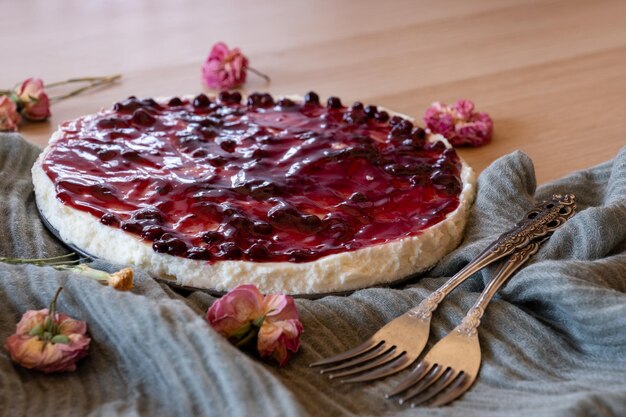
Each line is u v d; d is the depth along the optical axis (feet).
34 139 2.57
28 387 1.59
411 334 1.71
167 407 1.54
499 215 2.07
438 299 1.79
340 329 1.75
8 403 1.55
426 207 2.07
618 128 2.70
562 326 1.75
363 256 1.91
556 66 3.13
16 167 2.22
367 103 2.84
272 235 1.94
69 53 3.19
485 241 1.94
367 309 1.77
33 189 2.16
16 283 1.73
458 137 2.59
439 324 1.75
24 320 1.63
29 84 2.66
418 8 3.71
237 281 1.86
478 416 1.53
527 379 1.64
